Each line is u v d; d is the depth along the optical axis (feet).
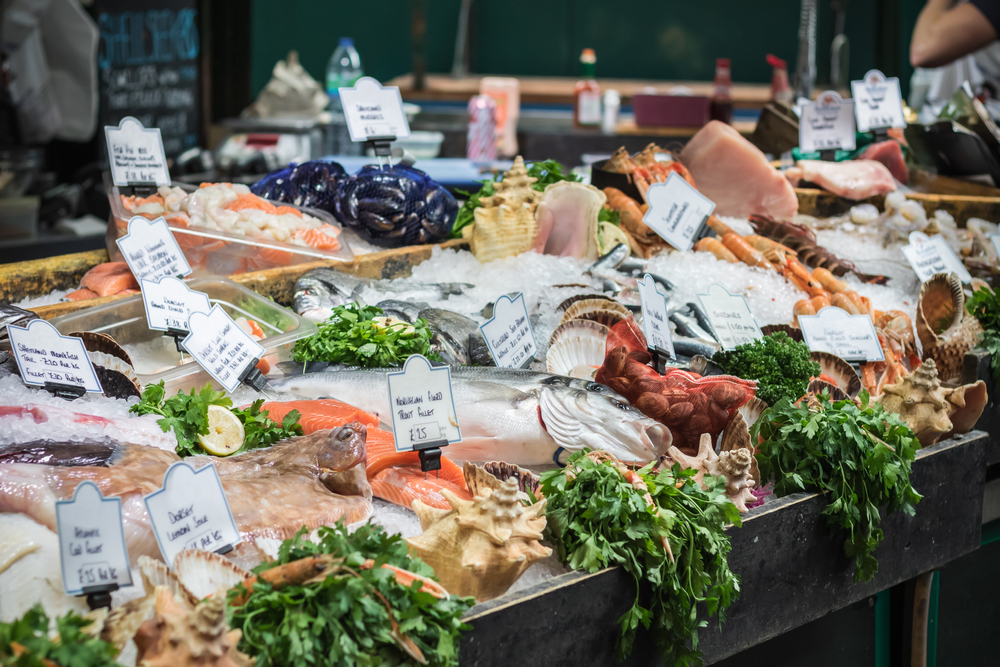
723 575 5.06
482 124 18.03
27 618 3.29
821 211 11.26
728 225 10.21
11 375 5.30
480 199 9.38
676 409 5.94
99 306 6.63
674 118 20.67
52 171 18.97
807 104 11.28
